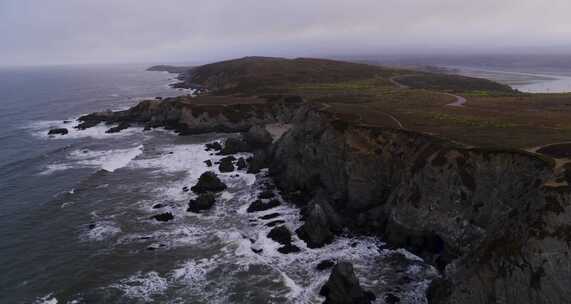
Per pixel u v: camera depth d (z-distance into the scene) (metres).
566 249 26.34
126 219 47.78
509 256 27.75
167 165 69.00
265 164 65.00
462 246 35.38
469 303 28.14
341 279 31.56
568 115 59.91
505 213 32.81
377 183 47.31
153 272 36.66
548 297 25.67
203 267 37.34
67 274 36.53
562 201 28.06
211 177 56.75
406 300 32.16
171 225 46.16
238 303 32.12
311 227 41.19
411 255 38.22
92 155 76.50
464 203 36.88
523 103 75.44
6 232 44.78
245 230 44.56
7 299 33.12
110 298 33.06
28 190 58.34
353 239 41.53
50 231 44.94
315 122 59.41
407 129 50.41
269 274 35.91
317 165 54.12
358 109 68.38
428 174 39.69
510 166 35.78
